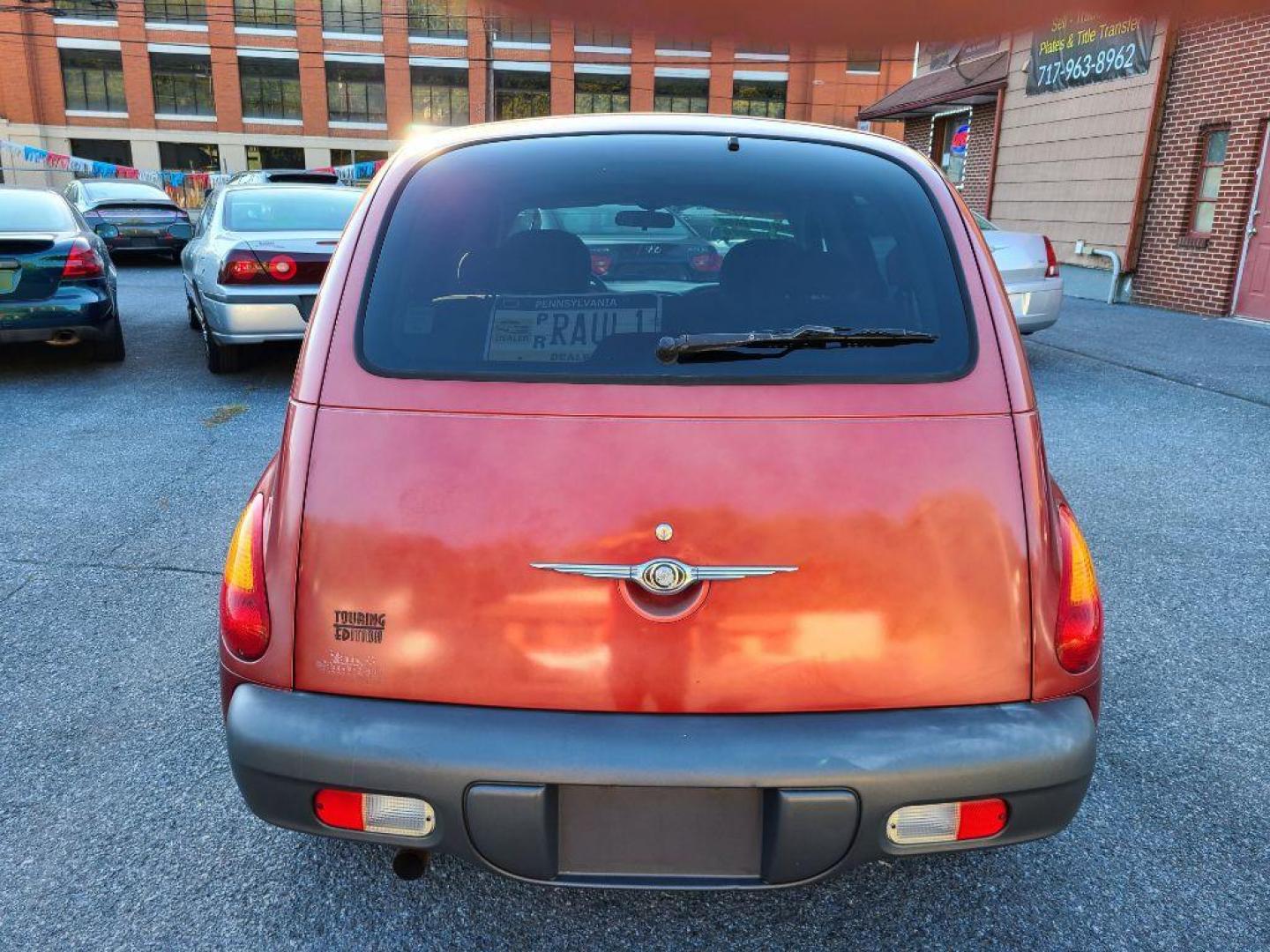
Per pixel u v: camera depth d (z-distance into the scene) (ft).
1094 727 5.72
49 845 7.53
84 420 19.95
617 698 5.51
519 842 5.42
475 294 6.27
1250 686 10.08
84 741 8.89
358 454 5.70
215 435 18.98
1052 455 18.22
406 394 5.84
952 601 5.60
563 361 5.98
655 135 7.38
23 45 125.90
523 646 5.51
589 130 7.41
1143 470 17.33
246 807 8.02
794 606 5.51
